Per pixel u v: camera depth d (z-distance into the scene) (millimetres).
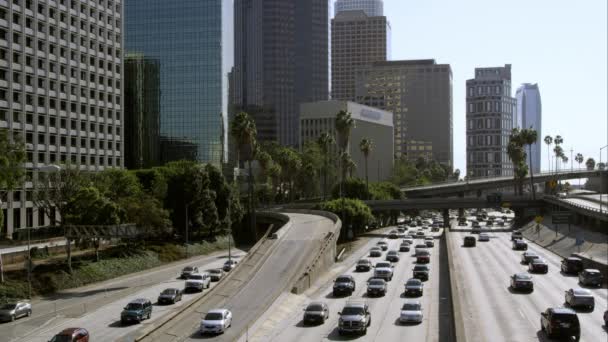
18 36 125188
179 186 119375
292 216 134250
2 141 74312
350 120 174750
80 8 143875
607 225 124625
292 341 46375
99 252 96250
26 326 55906
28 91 127500
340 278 69688
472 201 176375
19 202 122062
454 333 42031
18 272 76062
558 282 73438
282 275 71812
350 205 143375
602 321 50281
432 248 116500
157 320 55188
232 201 138000
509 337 44625
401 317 51438
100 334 51344
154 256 103250
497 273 81625
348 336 47406
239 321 52812
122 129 158750
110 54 154750
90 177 99688
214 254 118750
